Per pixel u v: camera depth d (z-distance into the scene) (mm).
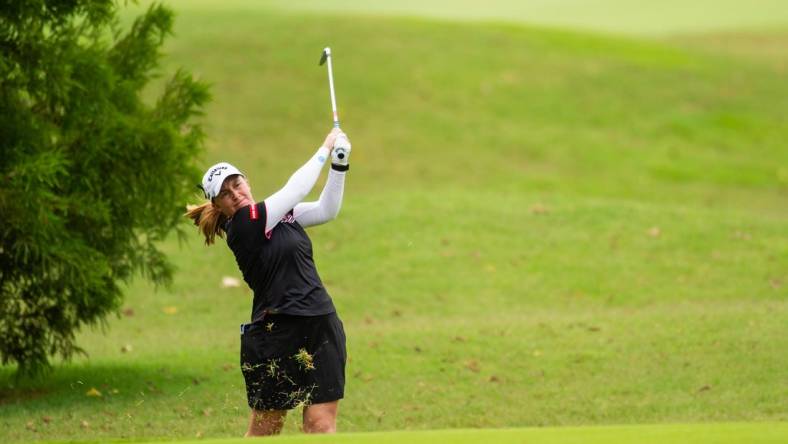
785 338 38031
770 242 57562
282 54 94125
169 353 40375
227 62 91312
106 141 34469
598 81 95500
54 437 29172
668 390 33344
